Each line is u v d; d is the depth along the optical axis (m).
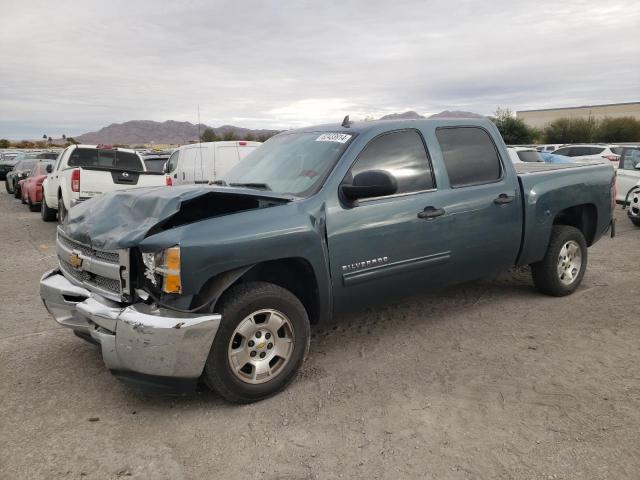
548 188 5.13
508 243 4.88
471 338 4.49
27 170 19.84
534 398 3.42
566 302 5.39
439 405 3.36
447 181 4.44
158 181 10.74
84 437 3.06
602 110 60.28
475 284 6.11
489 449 2.87
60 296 3.68
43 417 3.29
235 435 3.07
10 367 4.02
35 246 9.50
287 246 3.46
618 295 5.59
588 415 3.18
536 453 2.83
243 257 3.28
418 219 4.17
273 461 2.82
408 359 4.09
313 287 3.71
